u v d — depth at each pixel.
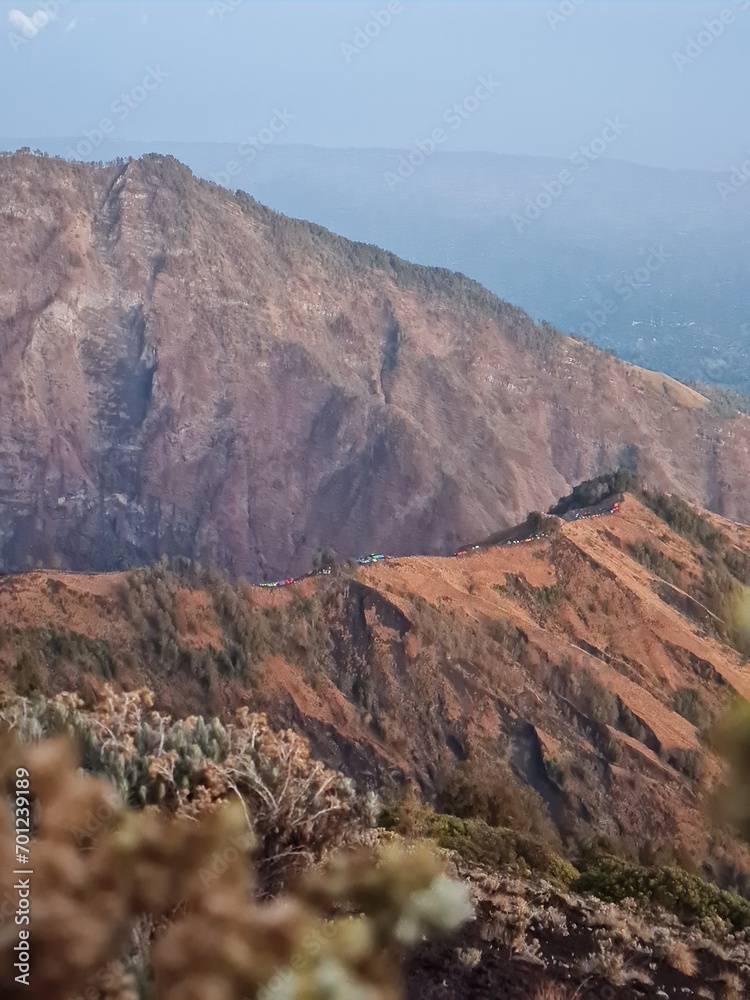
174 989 4.36
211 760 6.69
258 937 4.52
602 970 7.98
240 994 4.41
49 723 7.06
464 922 7.96
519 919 8.30
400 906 5.69
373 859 6.16
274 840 6.37
